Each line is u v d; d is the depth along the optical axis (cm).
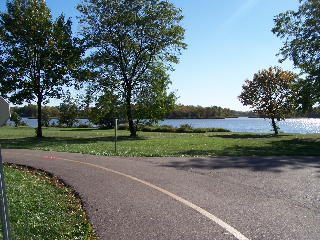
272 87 4022
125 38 3669
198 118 17612
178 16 3809
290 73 3959
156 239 593
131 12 3641
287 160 1530
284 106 4012
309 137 3278
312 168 1295
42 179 1161
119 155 1792
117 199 855
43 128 6475
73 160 1596
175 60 3825
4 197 546
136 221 687
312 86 3052
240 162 1470
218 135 3869
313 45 3080
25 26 3356
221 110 18388
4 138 3325
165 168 1320
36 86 3428
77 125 7181
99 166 1391
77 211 770
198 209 759
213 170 1260
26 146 2381
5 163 1529
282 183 1021
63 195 918
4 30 3372
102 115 3822
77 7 3669
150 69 3778
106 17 3691
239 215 715
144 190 946
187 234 613
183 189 952
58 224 667
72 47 3562
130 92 3750
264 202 812
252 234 609
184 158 1633
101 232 631
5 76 3322
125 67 3725
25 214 724
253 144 2441
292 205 787
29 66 3403
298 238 590
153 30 3725
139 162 1503
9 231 547
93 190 955
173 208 771
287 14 3167
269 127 8731
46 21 3453
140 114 3688
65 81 3488
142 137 3525
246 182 1038
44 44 3431
